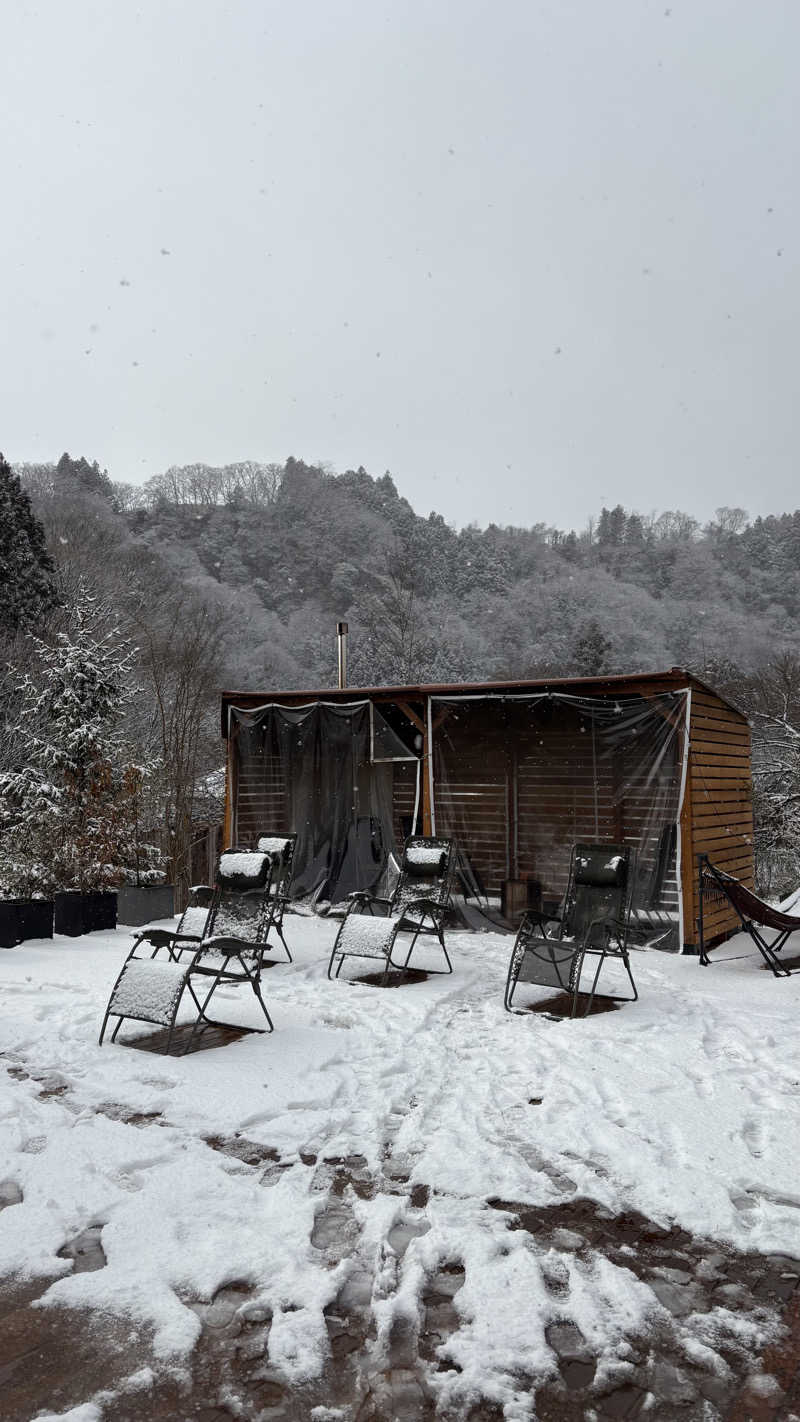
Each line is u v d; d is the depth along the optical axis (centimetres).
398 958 799
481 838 989
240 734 1114
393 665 2934
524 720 979
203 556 4403
